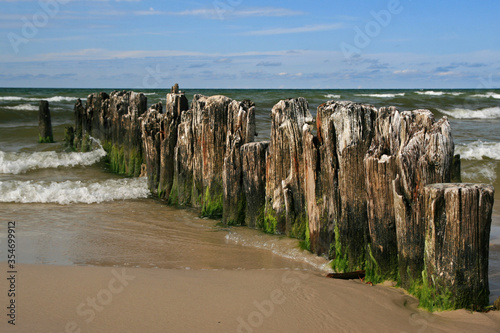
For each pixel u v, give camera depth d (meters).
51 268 5.38
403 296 4.51
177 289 4.74
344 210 5.21
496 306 4.24
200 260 5.92
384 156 4.74
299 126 6.38
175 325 3.94
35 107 26.81
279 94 43.53
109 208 8.75
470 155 13.21
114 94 13.33
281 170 6.66
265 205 6.97
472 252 4.12
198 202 8.62
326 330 3.90
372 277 4.95
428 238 4.26
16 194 9.31
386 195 4.73
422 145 4.54
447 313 4.17
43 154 13.59
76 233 7.09
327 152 5.50
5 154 13.43
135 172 11.45
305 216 6.49
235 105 7.52
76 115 15.61
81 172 12.19
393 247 4.83
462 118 27.98
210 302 4.41
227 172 7.36
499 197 9.82
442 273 4.20
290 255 6.06
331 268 5.50
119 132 12.21
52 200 9.18
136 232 7.20
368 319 4.09
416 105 33.25
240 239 6.75
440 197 4.12
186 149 8.78
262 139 16.14
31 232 7.10
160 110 10.97
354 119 5.08
